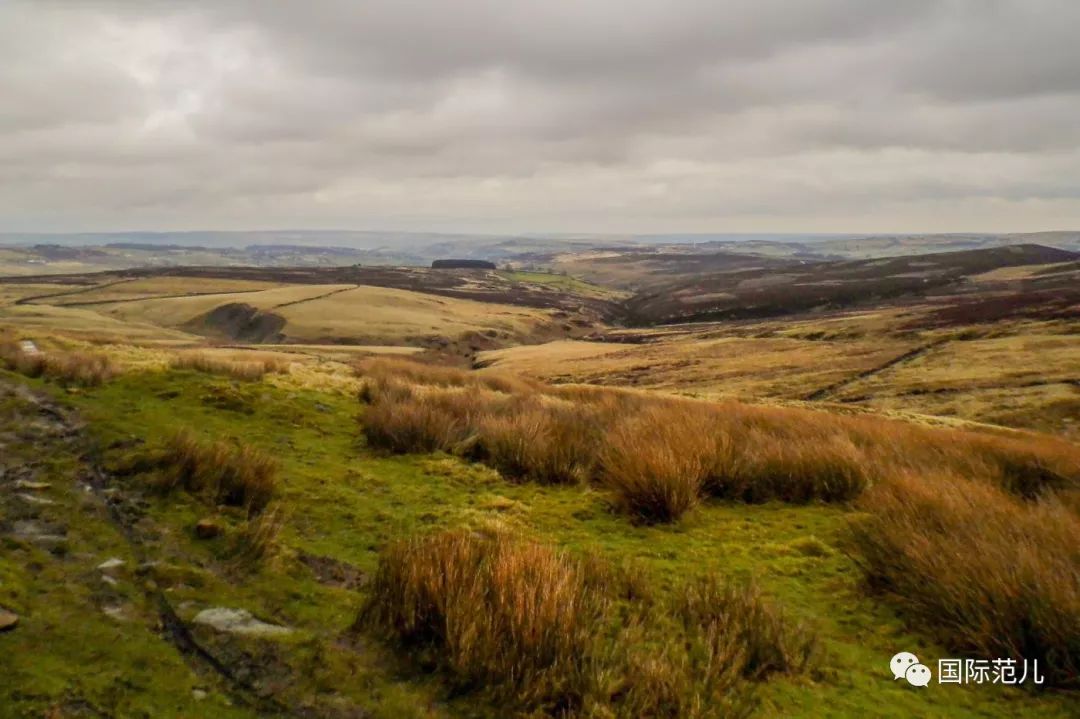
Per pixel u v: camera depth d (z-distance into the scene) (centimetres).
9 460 612
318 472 737
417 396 1218
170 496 575
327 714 315
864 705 360
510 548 465
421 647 383
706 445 803
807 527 657
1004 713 360
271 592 431
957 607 450
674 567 543
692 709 331
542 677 346
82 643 337
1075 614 395
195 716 297
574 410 1198
